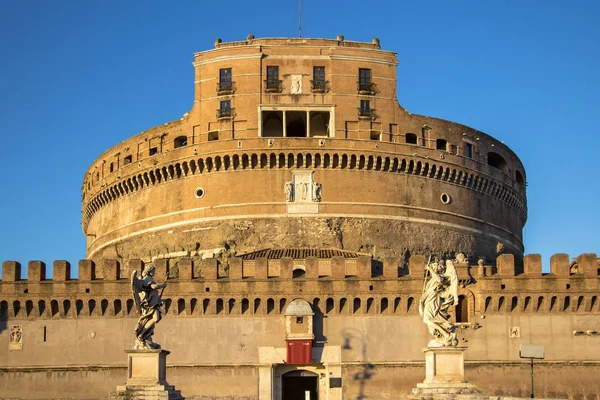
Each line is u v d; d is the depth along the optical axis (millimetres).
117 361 80312
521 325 80500
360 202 95250
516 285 80688
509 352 79875
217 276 81312
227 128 96312
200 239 95375
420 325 80188
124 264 101062
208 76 98312
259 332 80375
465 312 80938
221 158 95688
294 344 79688
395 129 97688
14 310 81500
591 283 80750
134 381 45906
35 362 80625
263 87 96875
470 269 81250
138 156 102500
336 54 97875
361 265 81188
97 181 109062
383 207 95688
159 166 99000
